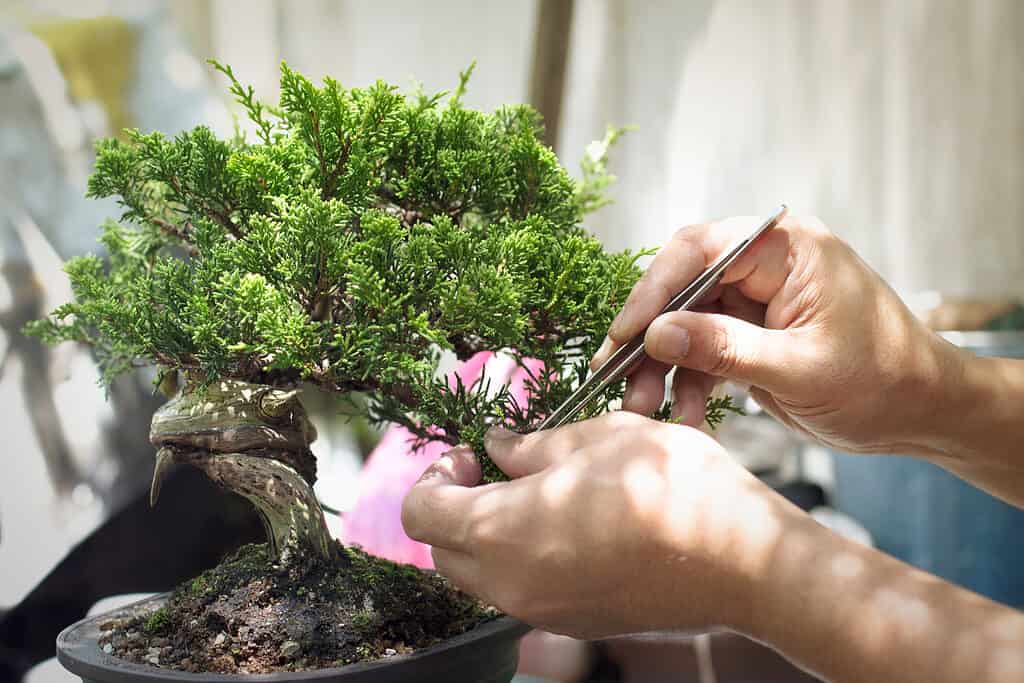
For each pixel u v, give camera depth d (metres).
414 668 0.42
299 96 0.42
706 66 1.38
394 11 1.24
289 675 0.40
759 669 1.01
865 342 0.49
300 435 0.47
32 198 0.75
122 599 0.62
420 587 0.47
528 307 0.46
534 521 0.40
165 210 0.49
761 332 0.48
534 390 0.48
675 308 0.47
